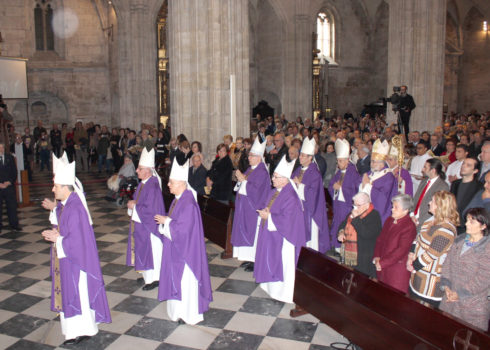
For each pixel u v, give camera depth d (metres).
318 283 5.17
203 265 5.51
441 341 3.63
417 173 8.66
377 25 31.56
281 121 20.95
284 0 24.09
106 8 25.56
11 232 9.59
